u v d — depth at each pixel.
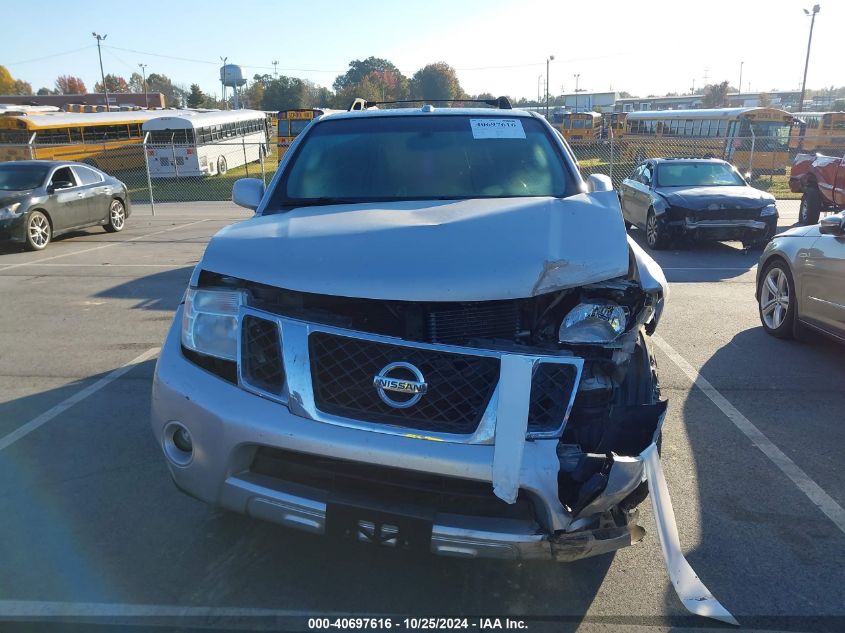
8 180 12.53
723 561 3.02
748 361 5.80
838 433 4.37
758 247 12.23
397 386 2.40
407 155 3.92
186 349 2.80
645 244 13.04
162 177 31.56
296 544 3.10
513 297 2.52
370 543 2.45
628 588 2.84
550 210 3.09
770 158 28.64
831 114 34.12
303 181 3.82
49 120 29.28
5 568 2.93
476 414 2.38
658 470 2.56
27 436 4.25
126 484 3.65
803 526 3.30
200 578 2.86
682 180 12.84
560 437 2.40
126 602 2.71
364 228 2.90
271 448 2.55
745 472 3.85
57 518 3.32
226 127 37.09
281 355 2.52
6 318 7.14
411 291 2.49
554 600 2.76
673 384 5.25
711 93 92.38
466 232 2.81
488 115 4.29
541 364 2.42
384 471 2.41
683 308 7.70
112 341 6.30
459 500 2.40
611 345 2.57
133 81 131.00
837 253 5.44
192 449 2.64
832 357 5.93
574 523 2.39
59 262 10.67
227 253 2.80
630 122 39.34
